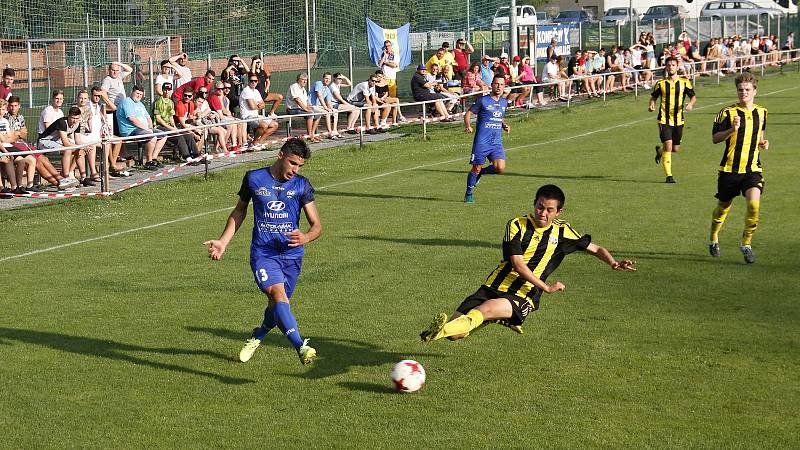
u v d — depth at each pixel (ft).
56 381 26.86
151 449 22.22
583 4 233.76
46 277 39.27
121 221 51.72
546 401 24.67
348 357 28.48
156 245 45.27
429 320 31.96
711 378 26.08
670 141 60.29
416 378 25.25
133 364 28.19
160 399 25.38
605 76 117.91
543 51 141.69
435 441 22.36
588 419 23.44
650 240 43.75
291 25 113.50
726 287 35.40
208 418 24.02
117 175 66.39
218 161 73.31
